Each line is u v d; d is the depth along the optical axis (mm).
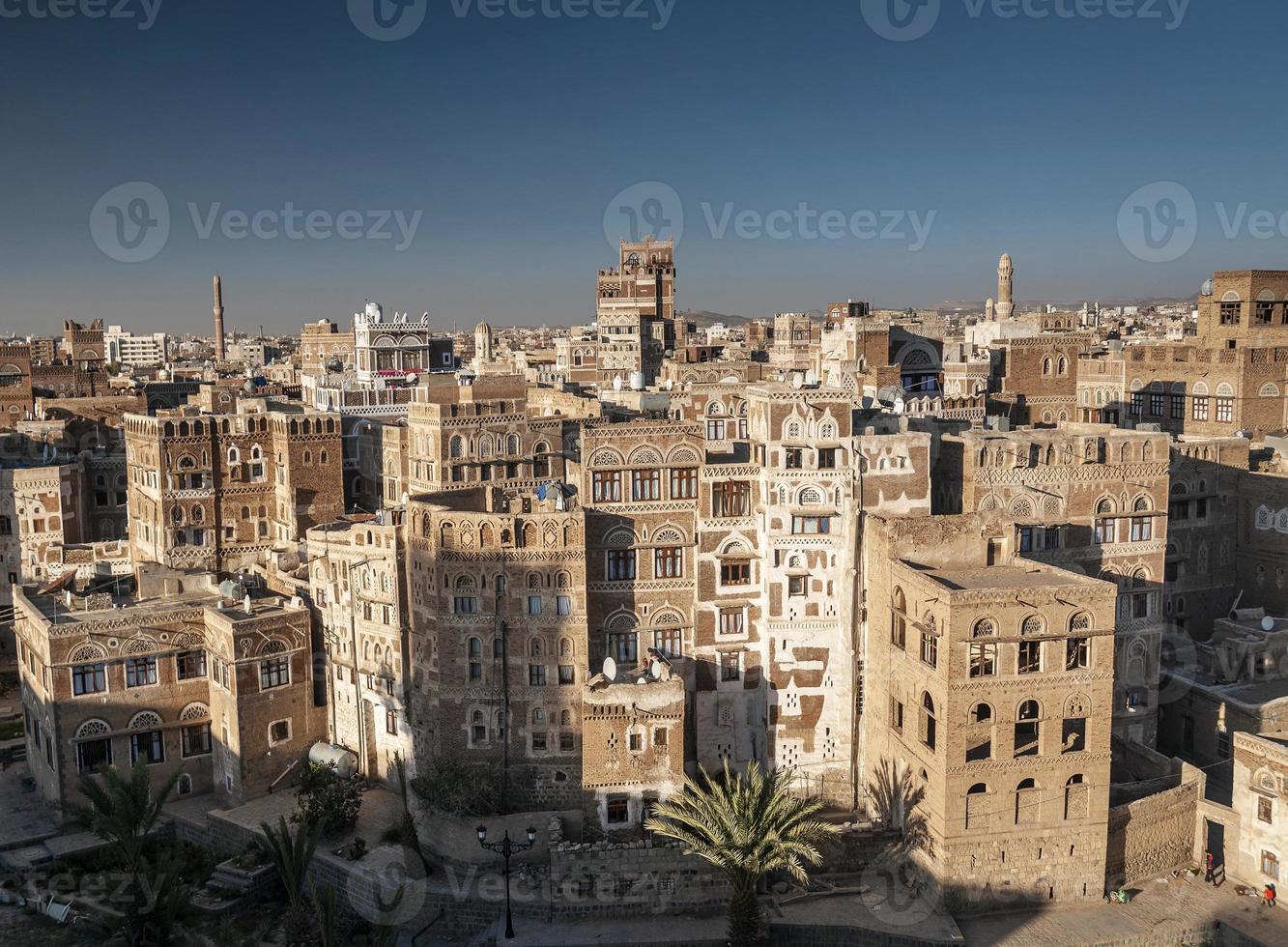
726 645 86375
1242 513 103562
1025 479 87562
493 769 83750
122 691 88938
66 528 129250
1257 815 74500
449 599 82938
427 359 153500
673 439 85000
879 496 84062
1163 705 92812
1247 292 127312
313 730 93375
